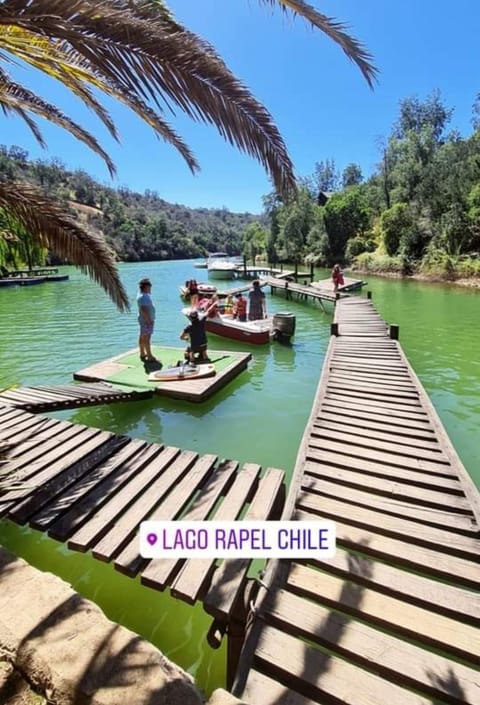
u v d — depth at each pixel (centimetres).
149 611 233
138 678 110
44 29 155
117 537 224
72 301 1585
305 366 725
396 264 2255
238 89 180
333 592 196
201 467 304
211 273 2505
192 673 199
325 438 366
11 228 265
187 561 205
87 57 168
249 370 700
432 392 571
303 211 3388
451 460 321
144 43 163
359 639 171
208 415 510
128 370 626
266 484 279
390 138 2900
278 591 195
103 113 299
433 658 163
